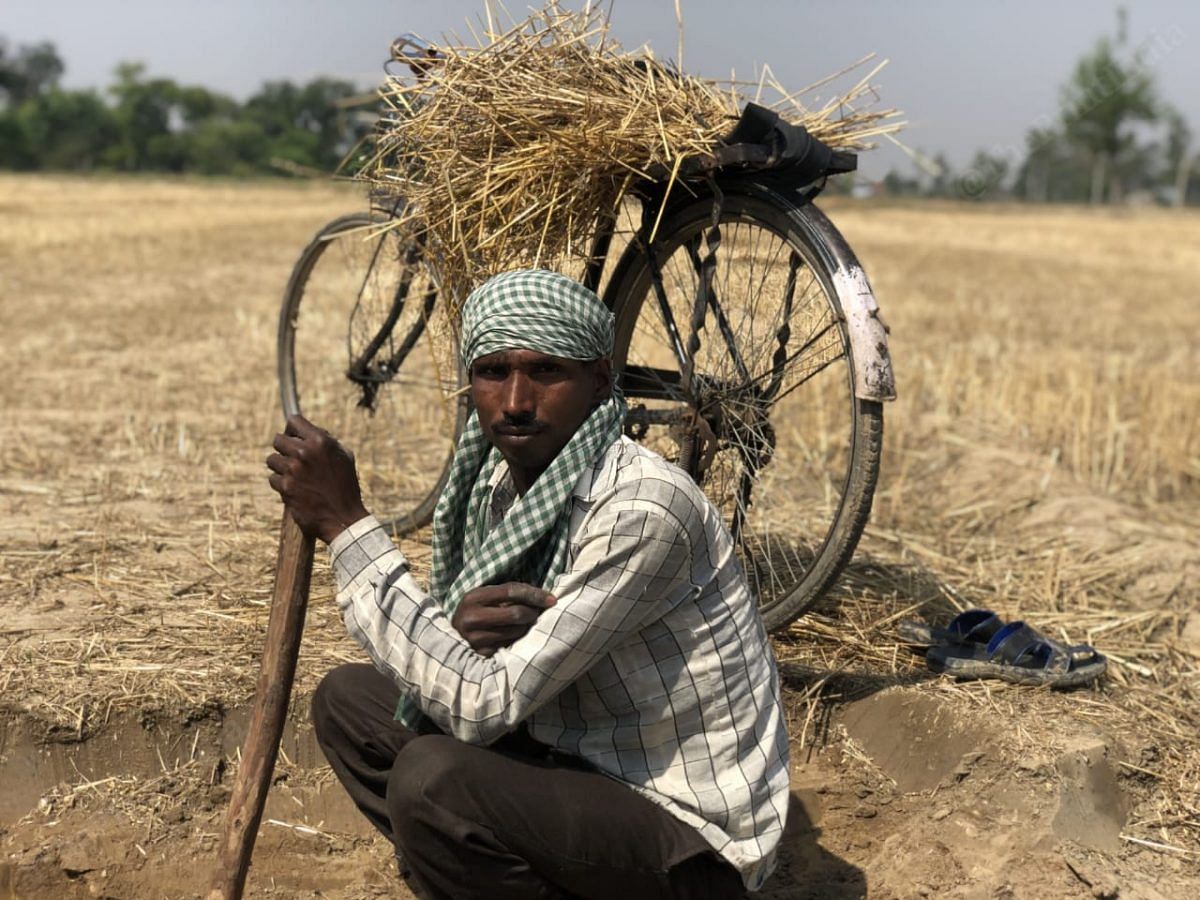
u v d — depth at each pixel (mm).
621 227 3545
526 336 2020
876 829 2957
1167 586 4230
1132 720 3152
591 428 2084
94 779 2988
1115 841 2785
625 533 2010
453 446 3961
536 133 3160
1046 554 4484
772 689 2225
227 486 4852
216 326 9844
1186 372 8891
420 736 2287
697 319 3256
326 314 10562
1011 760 2895
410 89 3328
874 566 4176
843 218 34875
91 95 88562
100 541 4094
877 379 2947
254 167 74000
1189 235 29859
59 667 3168
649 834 2111
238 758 3068
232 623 3486
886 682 3271
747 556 3582
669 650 2109
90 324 9766
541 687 2025
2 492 4664
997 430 6531
